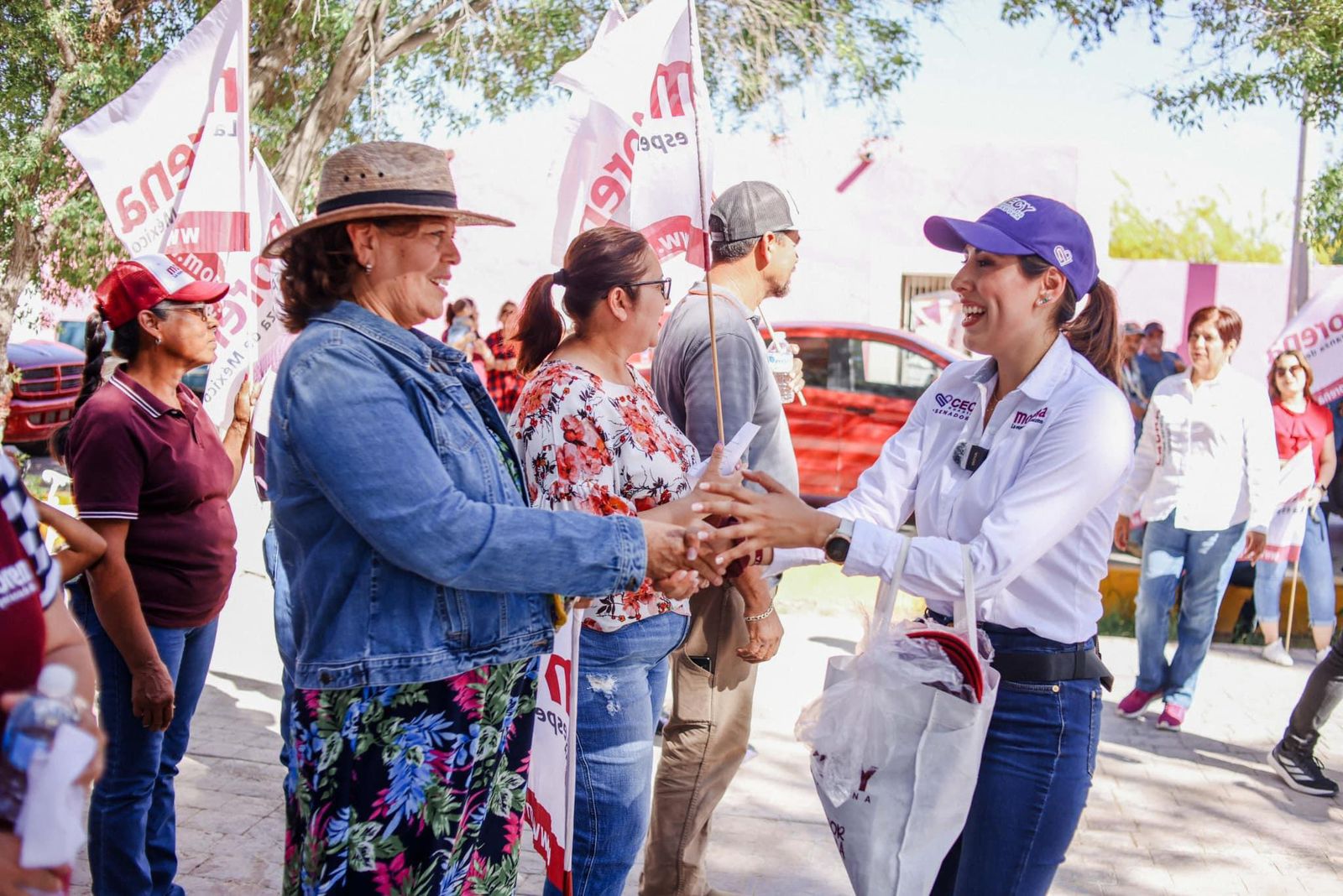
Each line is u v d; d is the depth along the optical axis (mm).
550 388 2732
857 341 10062
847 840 2262
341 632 1870
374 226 1939
